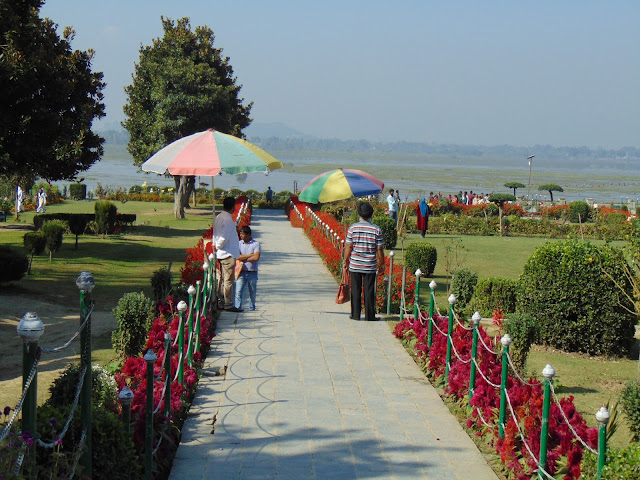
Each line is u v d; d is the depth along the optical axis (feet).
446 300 53.88
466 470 21.39
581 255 38.06
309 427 24.49
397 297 44.19
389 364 32.42
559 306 38.04
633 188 382.83
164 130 127.65
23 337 12.89
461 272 51.16
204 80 129.18
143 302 33.12
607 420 16.06
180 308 26.61
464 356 28.68
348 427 24.59
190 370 28.45
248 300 47.52
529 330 29.50
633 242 35.73
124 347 32.83
